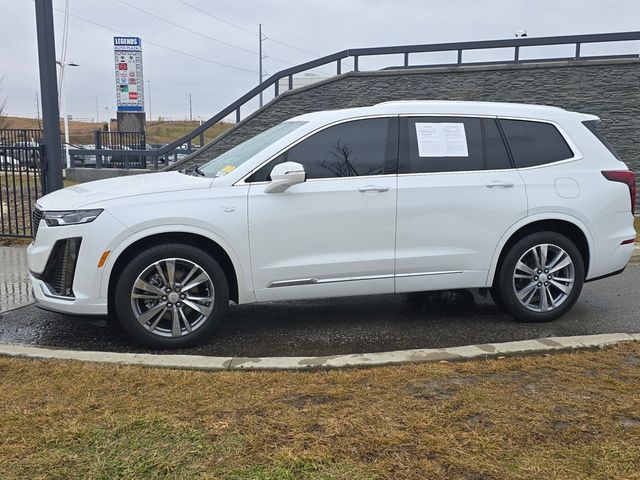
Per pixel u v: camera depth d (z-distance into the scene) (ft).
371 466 8.64
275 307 18.94
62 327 16.42
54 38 27.78
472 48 41.04
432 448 9.12
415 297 20.21
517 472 8.52
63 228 13.96
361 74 42.06
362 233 15.31
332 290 15.46
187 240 14.66
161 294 14.30
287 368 12.39
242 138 43.86
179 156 71.00
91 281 13.83
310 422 9.91
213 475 8.41
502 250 16.51
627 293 20.75
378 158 15.61
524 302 16.80
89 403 10.59
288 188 14.79
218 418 10.05
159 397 10.89
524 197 16.17
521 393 11.11
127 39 72.38
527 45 40.24
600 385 11.50
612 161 17.35
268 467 8.61
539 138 16.84
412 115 16.08
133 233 13.87
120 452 8.97
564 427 9.82
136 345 15.05
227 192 14.56
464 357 13.01
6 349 13.24
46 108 27.96
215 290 14.60
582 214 16.55
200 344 15.11
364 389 11.28
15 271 22.80
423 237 15.70
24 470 8.48
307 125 15.39
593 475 8.46
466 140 16.25
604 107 39.68
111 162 61.98
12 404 10.55
